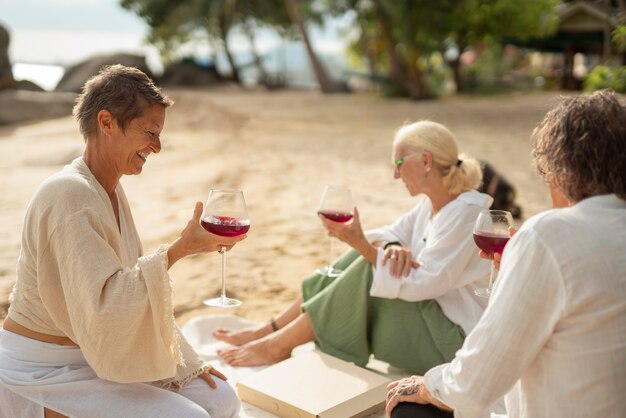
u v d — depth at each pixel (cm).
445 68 3628
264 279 551
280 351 381
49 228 245
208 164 1104
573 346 188
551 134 198
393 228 398
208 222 268
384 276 348
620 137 189
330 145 1401
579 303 184
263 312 481
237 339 402
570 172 193
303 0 3388
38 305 258
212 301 299
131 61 2883
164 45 3872
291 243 655
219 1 3809
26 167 1084
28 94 1825
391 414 248
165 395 265
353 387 331
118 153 258
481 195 353
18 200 841
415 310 358
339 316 368
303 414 312
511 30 2698
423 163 352
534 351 193
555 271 186
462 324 349
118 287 240
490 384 197
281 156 1223
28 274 255
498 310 195
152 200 841
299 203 838
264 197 868
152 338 248
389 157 1244
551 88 3412
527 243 191
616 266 184
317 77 3406
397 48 2928
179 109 1788
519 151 1335
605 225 188
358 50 3431
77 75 2728
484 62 3806
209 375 293
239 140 1430
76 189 247
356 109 2327
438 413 238
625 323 186
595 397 189
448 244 345
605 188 192
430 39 2686
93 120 255
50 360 262
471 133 1633
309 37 3391
